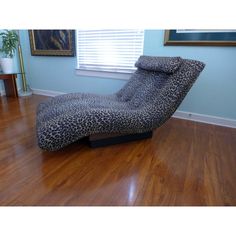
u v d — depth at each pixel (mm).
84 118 1437
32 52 3441
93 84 3059
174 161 1540
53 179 1299
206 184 1287
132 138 1814
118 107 1838
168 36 2270
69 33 2934
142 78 2100
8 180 1280
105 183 1275
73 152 1622
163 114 1711
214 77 2182
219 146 1787
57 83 3420
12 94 3365
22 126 2131
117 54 2707
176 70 1714
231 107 2186
